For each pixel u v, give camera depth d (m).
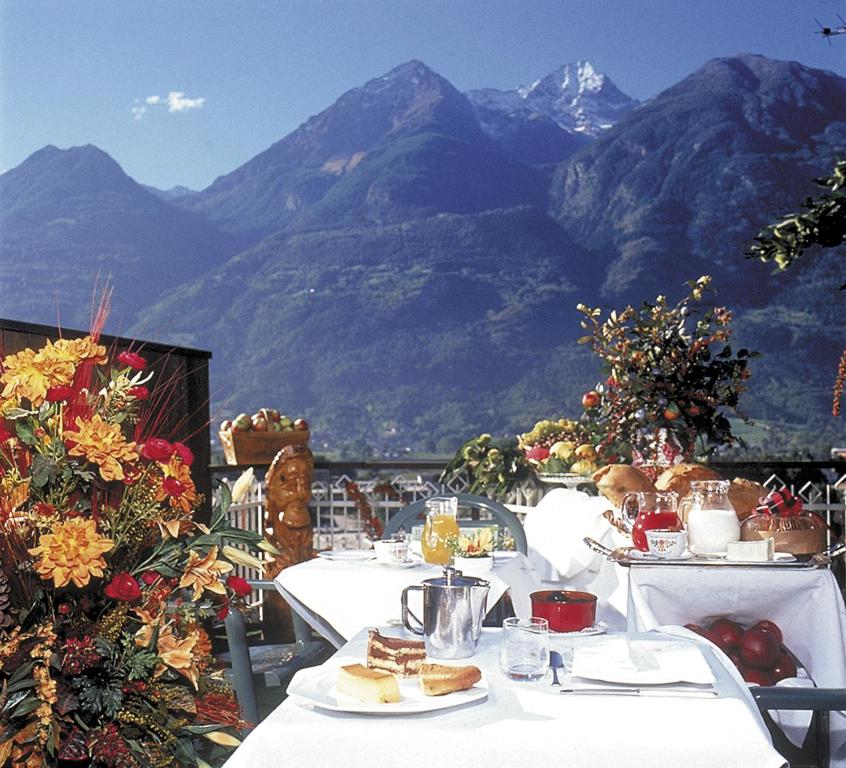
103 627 1.93
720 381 4.49
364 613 2.91
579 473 4.40
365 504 5.84
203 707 2.07
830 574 2.91
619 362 4.51
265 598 5.05
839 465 6.05
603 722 1.45
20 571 1.89
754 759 1.41
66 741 1.87
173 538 2.11
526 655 1.65
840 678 2.86
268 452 5.70
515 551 3.64
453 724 1.46
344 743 1.44
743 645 2.94
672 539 2.97
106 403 2.08
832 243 4.21
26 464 1.98
